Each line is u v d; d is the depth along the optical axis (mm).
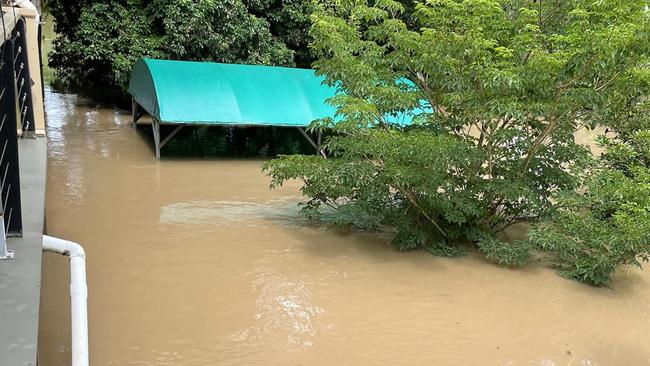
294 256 6254
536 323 5090
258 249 6379
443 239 6809
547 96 5828
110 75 14609
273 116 10453
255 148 12078
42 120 5211
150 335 4387
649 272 6504
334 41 6336
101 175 9062
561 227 6402
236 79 10930
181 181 9070
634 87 5824
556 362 4441
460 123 6539
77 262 2365
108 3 13898
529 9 6590
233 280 5512
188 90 10297
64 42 14750
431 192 5984
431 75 6344
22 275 2186
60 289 4902
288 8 15148
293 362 4156
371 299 5324
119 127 13016
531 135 6496
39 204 3055
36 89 5227
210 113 10086
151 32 13992
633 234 5449
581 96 5629
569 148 6746
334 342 4496
